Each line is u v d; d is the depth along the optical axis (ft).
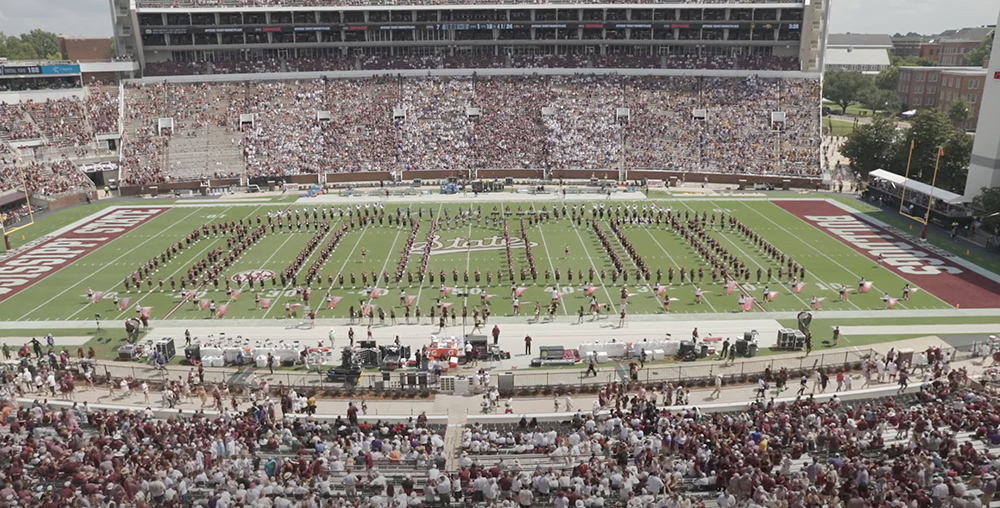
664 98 339.16
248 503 75.51
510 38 375.86
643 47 379.96
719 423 97.71
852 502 70.74
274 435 98.68
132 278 180.24
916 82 503.61
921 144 277.03
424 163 308.60
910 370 130.00
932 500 74.49
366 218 240.12
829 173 304.71
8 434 96.58
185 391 120.88
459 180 300.20
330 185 298.56
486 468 87.04
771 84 341.82
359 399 121.08
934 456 81.56
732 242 212.43
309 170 303.48
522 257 200.34
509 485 80.59
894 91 529.86
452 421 112.06
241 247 209.15
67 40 346.13
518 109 335.06
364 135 320.50
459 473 84.02
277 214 251.39
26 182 264.52
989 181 217.56
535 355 139.44
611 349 137.80
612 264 193.26
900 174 287.48
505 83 348.18
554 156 311.06
